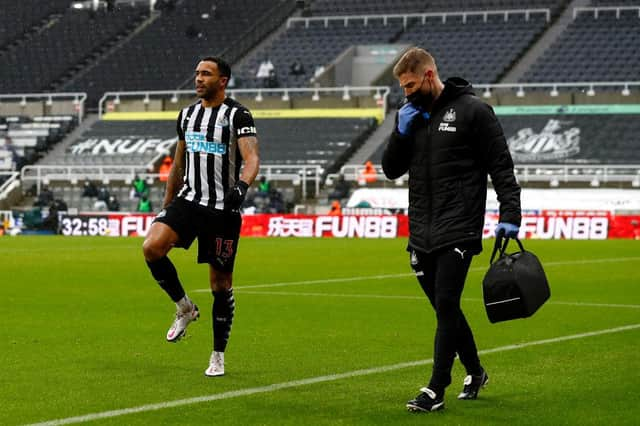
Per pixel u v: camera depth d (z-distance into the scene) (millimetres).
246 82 111875
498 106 102000
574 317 29375
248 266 49156
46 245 67562
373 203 84562
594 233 77375
